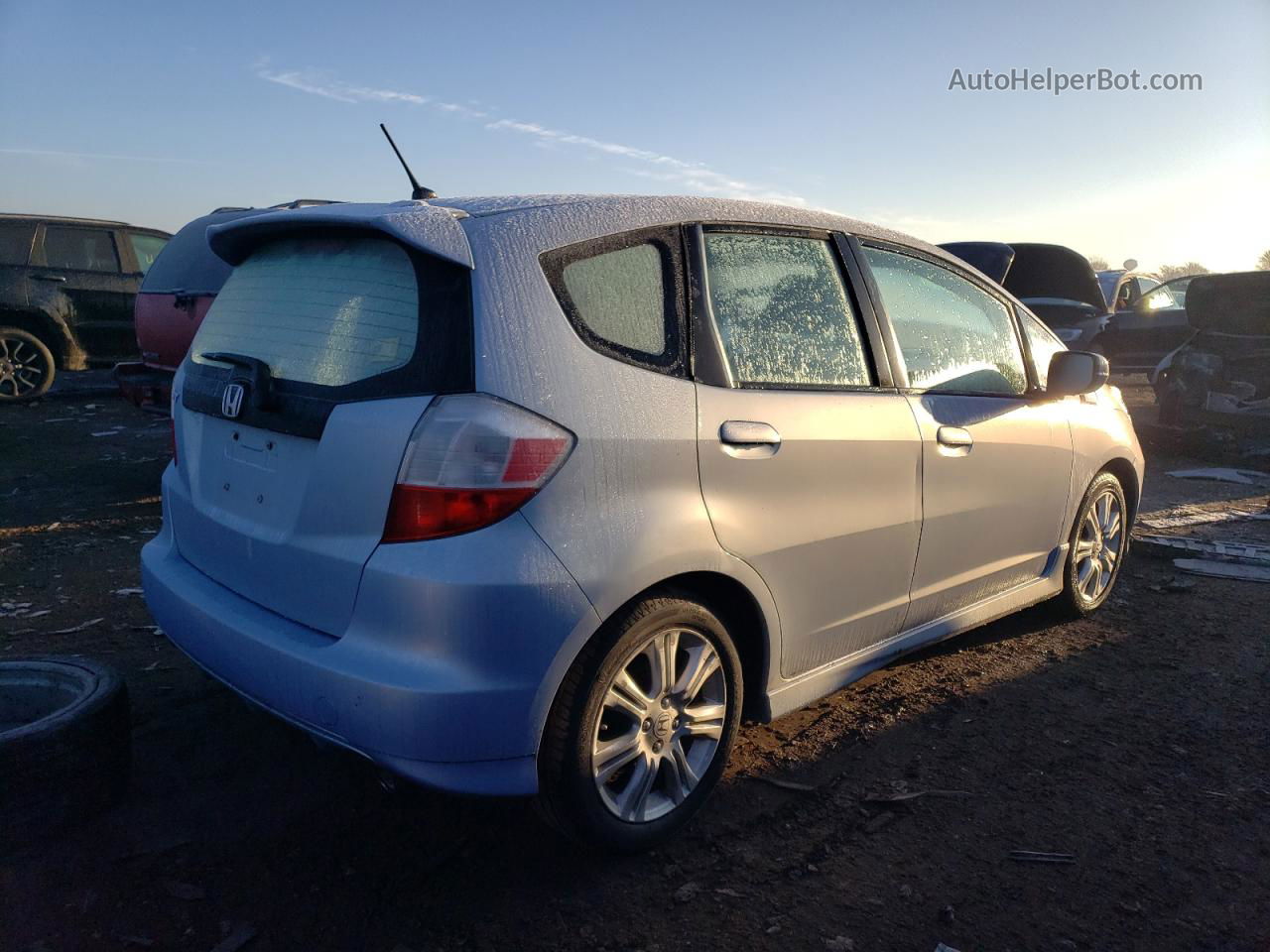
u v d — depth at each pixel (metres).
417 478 2.36
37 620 4.53
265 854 2.79
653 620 2.67
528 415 2.43
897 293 3.66
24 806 2.68
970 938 2.53
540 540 2.40
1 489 7.23
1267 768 3.44
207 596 2.86
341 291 2.71
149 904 2.55
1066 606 4.79
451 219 2.61
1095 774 3.37
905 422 3.45
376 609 2.39
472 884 2.69
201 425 3.06
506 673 2.37
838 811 3.10
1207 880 2.80
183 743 3.39
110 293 11.94
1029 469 4.14
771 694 3.13
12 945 2.37
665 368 2.77
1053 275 12.64
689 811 2.91
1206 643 4.62
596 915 2.57
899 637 3.67
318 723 2.46
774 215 3.28
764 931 2.53
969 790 3.24
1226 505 7.77
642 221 2.89
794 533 3.04
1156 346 12.90
